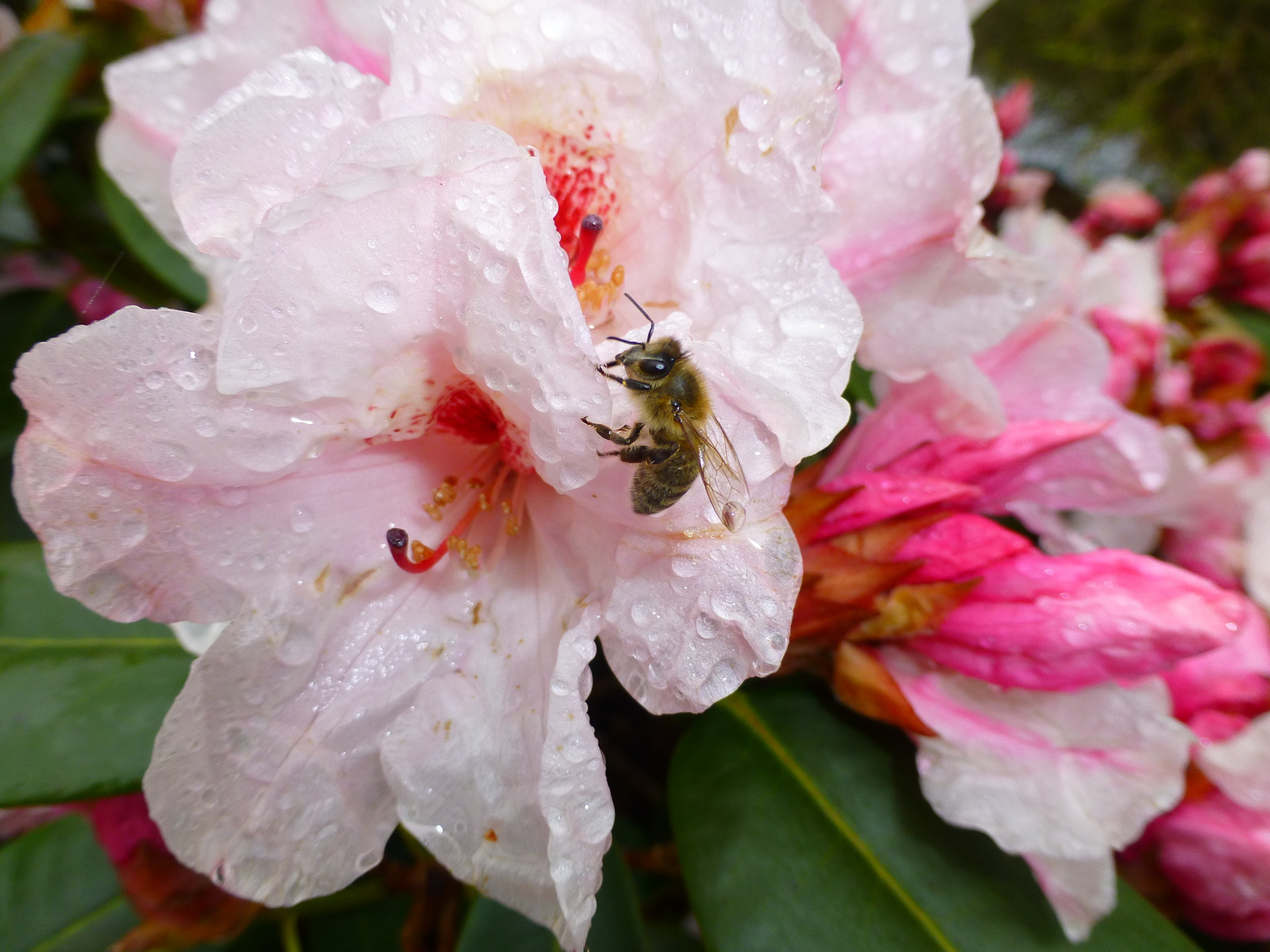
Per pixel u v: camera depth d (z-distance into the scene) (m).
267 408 0.07
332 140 0.07
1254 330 0.19
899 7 0.09
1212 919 0.11
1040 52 0.39
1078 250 0.16
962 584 0.09
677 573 0.07
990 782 0.09
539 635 0.08
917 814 0.10
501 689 0.08
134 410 0.06
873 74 0.09
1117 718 0.09
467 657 0.08
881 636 0.09
